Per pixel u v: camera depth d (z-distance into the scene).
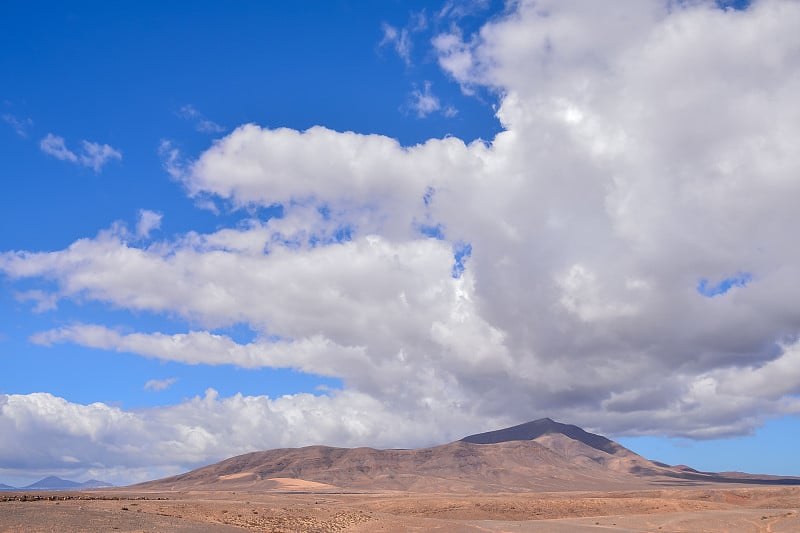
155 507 107.44
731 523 120.81
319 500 183.38
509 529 112.38
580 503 169.50
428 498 182.50
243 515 105.94
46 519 76.88
